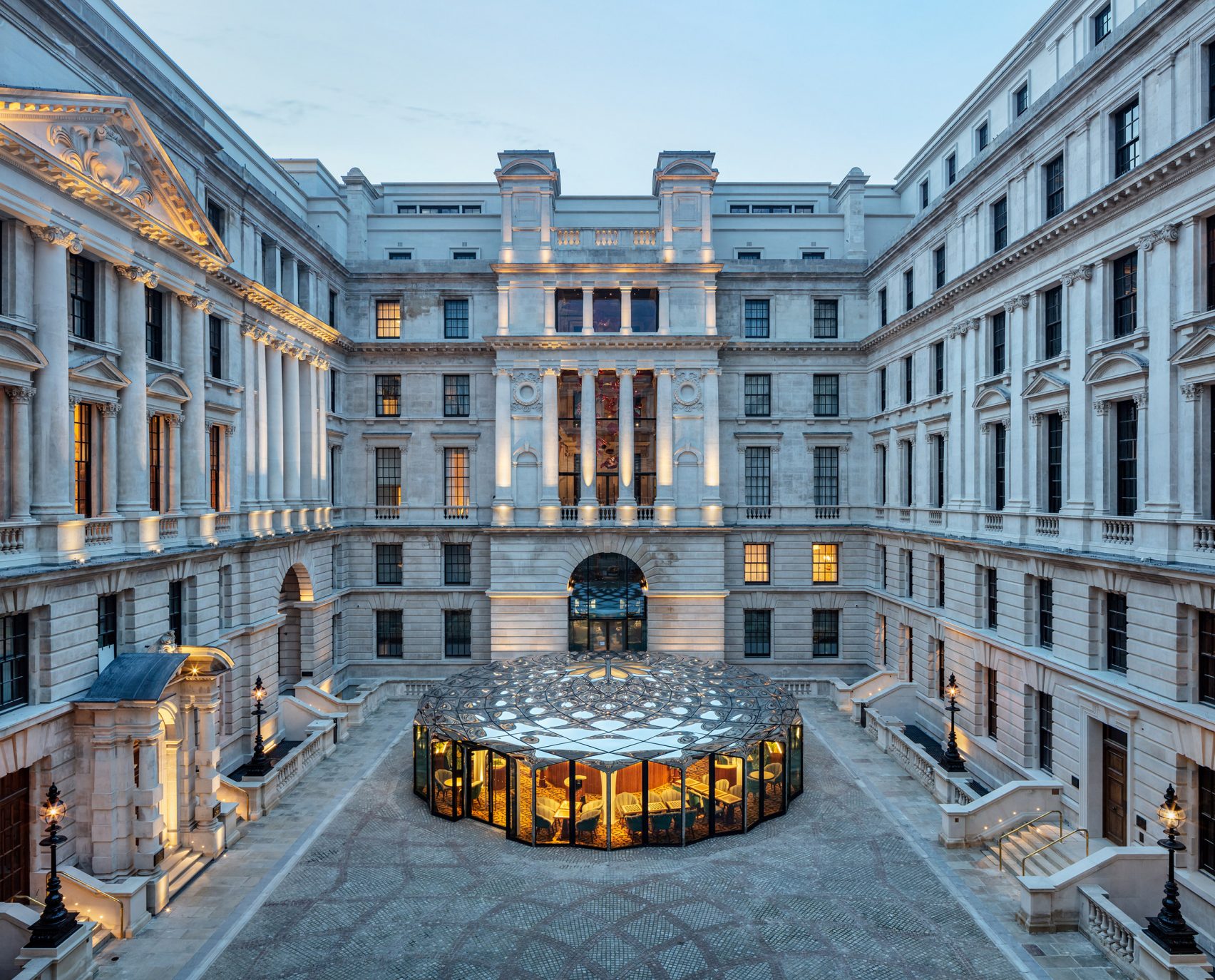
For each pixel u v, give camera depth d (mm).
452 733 26812
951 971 17875
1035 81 32500
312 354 39812
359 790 29438
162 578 25641
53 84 21438
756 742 25891
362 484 45969
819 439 46156
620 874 22641
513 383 44281
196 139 28531
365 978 17672
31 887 20109
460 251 47625
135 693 21406
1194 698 20922
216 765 24766
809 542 46125
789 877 22422
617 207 48938
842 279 46250
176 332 27656
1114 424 24609
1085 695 24453
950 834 24328
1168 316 21750
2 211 19469
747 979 17609
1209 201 20281
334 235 44719
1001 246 31562
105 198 22109
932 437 37844
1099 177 24953
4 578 18391
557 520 44000
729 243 48094
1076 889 19641
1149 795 21953
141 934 19516
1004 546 29219
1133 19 22812
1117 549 23766
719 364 45156
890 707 38031
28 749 19594
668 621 43844
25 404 20312
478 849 24422
